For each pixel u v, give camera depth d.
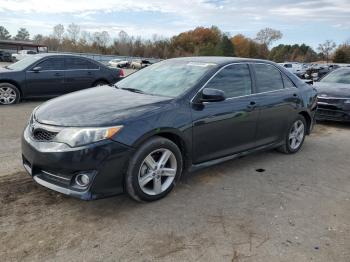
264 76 5.30
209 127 4.27
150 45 88.25
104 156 3.37
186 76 4.52
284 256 3.04
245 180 4.68
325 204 4.09
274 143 5.50
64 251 2.96
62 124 3.49
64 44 83.31
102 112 3.63
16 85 9.66
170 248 3.07
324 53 87.31
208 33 98.38
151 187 3.90
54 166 3.41
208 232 3.35
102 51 83.56
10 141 5.90
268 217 3.70
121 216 3.55
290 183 4.67
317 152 6.23
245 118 4.74
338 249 3.18
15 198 3.80
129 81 5.00
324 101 8.51
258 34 107.69
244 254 3.04
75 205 3.72
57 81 10.25
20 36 113.44
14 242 3.05
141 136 3.56
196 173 4.82
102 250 3.00
